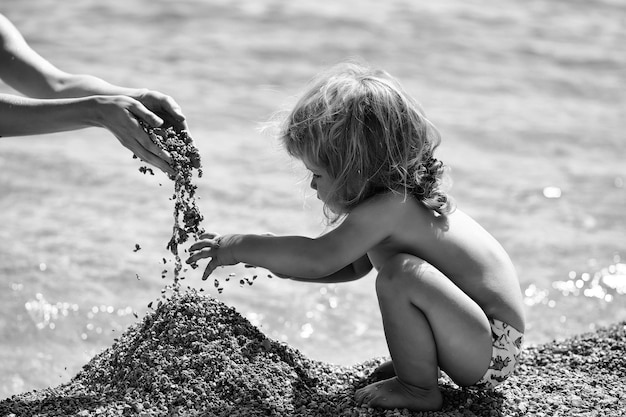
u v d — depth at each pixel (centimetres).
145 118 448
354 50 1506
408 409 418
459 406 431
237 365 442
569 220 871
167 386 427
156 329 458
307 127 442
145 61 1378
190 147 466
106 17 1625
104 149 1028
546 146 1103
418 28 1673
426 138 450
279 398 429
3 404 435
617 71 1482
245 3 1769
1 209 834
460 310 408
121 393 432
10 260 716
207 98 1220
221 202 866
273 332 630
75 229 793
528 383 473
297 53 1470
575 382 475
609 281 734
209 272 446
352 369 494
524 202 916
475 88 1353
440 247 434
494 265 441
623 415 427
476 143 1103
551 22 1789
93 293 672
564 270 755
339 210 451
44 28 1525
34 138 1054
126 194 886
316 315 661
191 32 1562
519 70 1463
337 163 438
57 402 433
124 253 745
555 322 662
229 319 468
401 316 411
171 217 833
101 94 503
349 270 488
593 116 1242
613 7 1923
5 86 1184
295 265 429
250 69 1373
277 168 973
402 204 432
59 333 614
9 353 584
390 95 439
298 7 1761
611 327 568
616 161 1059
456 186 952
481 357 418
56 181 914
